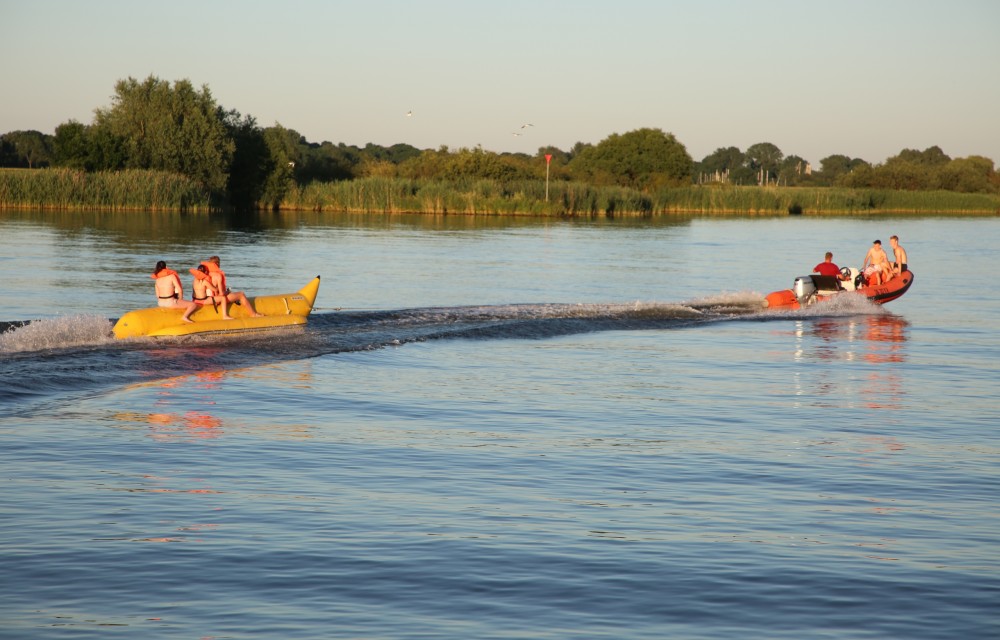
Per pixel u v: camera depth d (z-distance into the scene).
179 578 10.44
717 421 18.92
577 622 9.59
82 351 22.95
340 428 17.62
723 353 27.55
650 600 10.13
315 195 112.38
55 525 11.98
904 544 11.98
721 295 38.41
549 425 18.25
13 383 19.73
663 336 30.55
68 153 101.31
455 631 9.33
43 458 15.04
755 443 17.14
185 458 15.27
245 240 64.69
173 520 12.28
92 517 12.31
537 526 12.34
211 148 105.25
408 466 15.12
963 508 13.52
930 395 21.92
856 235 85.06
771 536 12.16
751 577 10.80
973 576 10.95
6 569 10.57
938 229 98.94
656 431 17.94
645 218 112.62
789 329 32.47
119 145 103.06
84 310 31.58
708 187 136.00
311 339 26.77
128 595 9.99
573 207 113.38
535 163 146.25
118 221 78.81
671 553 11.47
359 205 109.69
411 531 12.05
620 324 32.22
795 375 24.27
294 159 118.56
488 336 29.16
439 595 10.14
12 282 38.62
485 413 19.20
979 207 144.38
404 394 20.86
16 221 74.38
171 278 25.45
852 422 19.05
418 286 42.00
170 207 95.62
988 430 18.47
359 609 9.77
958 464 15.94
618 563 11.11
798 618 9.78
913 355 27.62
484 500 13.41
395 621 9.52
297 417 18.45
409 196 108.75
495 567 10.91
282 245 61.69
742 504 13.51
